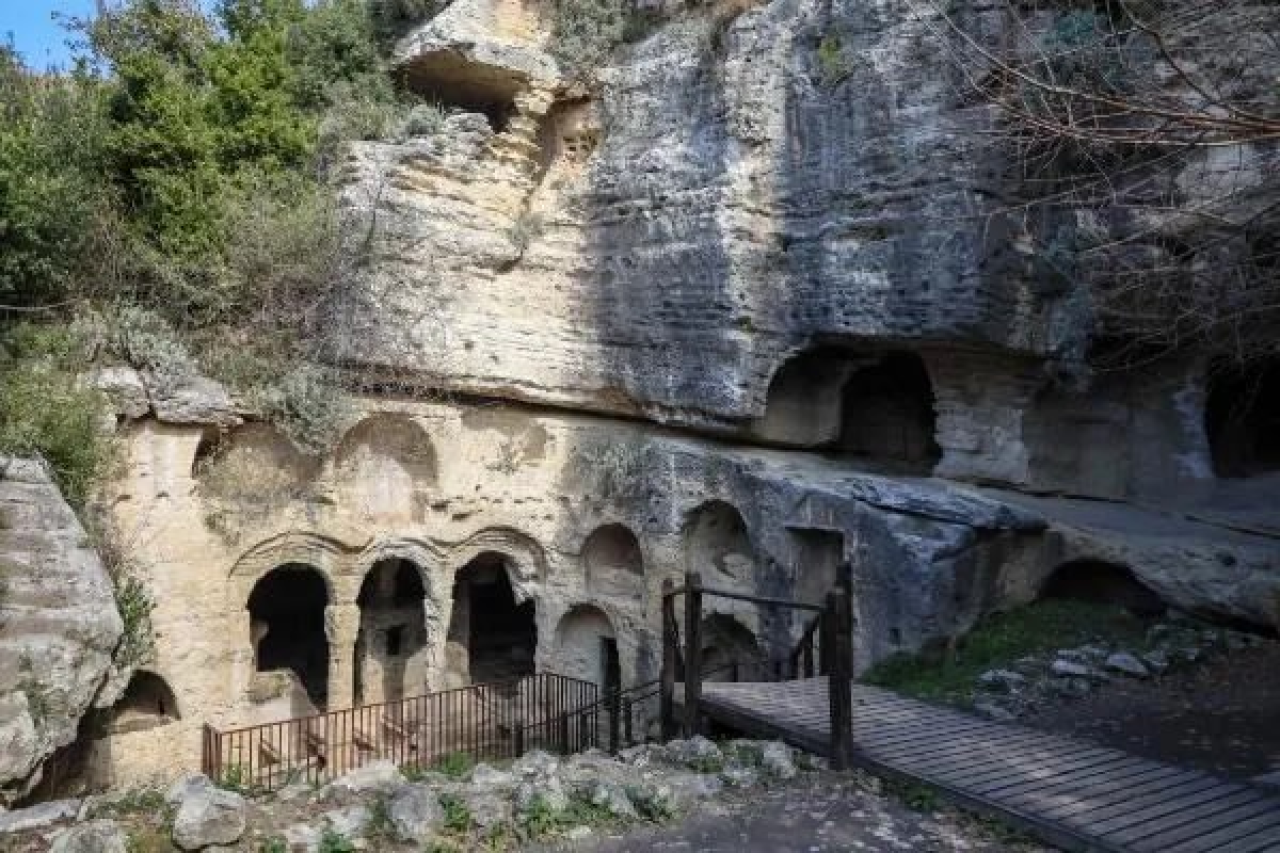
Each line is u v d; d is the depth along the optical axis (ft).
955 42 49.16
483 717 68.90
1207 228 40.91
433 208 64.90
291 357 59.47
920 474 62.44
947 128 51.29
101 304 54.49
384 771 26.71
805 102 58.54
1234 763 31.60
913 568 48.75
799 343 60.13
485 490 68.33
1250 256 38.47
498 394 68.33
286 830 23.22
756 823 26.11
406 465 66.28
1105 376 58.85
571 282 69.62
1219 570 47.03
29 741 30.32
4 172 47.88
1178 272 40.63
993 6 50.34
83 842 21.16
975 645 47.24
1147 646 45.65
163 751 53.42
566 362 69.51
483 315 67.10
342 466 62.75
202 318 58.23
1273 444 63.36
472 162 67.05
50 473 44.14
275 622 80.28
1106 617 49.60
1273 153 39.22
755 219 60.70
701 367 62.08
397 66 71.67
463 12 69.31
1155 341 50.34
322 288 59.98
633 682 65.46
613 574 69.15
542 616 70.59
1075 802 26.58
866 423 69.05
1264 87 35.53
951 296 52.29
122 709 54.54
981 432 58.39
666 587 37.47
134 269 56.03
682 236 62.95
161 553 53.16
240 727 57.16
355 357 61.26
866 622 51.44
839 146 57.11
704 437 65.72
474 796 25.70
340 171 63.26
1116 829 24.66
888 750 31.12
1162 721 36.58
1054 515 54.49
